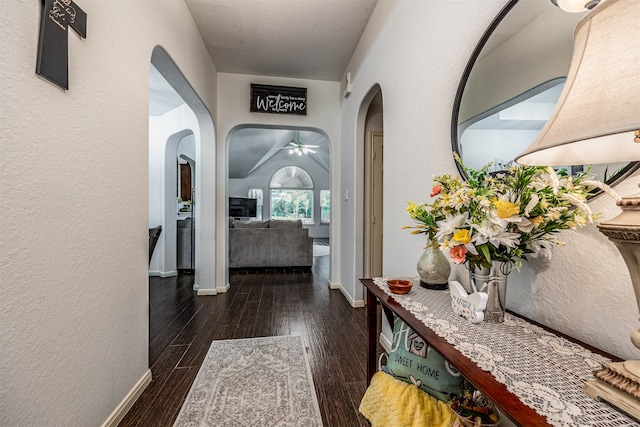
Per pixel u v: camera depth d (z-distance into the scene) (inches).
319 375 69.9
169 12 76.5
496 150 39.6
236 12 94.5
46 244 36.5
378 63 87.9
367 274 124.0
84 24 43.1
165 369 72.3
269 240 193.2
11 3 31.6
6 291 31.3
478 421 36.6
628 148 24.6
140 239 61.8
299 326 100.1
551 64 31.6
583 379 23.6
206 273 136.9
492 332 32.5
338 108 150.1
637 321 25.6
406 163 68.0
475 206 32.5
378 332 87.6
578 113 19.7
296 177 402.3
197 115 125.6
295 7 92.1
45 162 36.3
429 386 42.5
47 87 36.6
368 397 48.6
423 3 60.7
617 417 19.1
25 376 33.6
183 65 88.2
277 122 145.0
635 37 18.1
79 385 42.8
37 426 35.2
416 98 63.5
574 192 27.0
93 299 46.1
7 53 31.2
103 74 48.4
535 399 21.2
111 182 50.9
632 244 18.9
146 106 63.7
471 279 37.3
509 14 37.6
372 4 90.5
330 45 115.2
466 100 45.9
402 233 69.9
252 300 128.6
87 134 44.4
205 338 90.3
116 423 52.5
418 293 47.9
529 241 31.0
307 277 173.6
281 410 57.7
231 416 55.9
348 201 130.3
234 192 384.2
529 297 36.7
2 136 30.7
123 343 55.4
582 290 30.1
